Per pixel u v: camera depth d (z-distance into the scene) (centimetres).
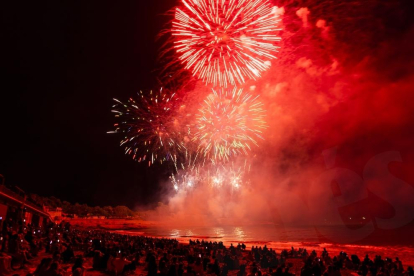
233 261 2372
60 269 1291
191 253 2622
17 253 1625
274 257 2552
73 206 15025
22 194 3212
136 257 2188
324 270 2089
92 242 2886
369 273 2236
